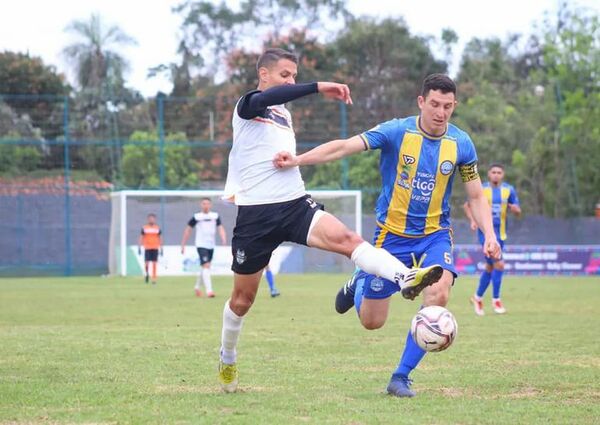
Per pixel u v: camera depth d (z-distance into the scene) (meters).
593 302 27.50
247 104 9.75
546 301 27.97
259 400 10.02
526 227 50.91
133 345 15.75
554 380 11.70
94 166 51.53
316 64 74.25
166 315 22.66
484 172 59.12
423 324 9.59
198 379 11.72
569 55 62.03
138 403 9.84
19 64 69.19
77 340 16.61
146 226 40.31
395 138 10.76
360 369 12.75
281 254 49.84
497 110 62.06
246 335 17.50
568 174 55.72
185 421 8.78
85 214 50.16
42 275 49.56
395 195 10.92
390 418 8.92
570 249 48.97
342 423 8.65
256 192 9.93
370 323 11.25
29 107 53.22
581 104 57.31
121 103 55.38
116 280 43.25
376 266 9.48
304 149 51.50
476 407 9.62
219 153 54.66
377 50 74.19
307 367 12.94
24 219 49.59
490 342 16.38
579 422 8.83
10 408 9.56
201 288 35.75
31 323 20.44
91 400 10.04
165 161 53.22
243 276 10.22
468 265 48.53
